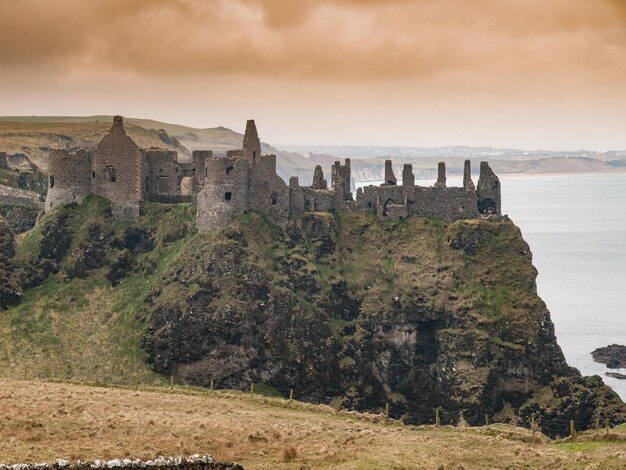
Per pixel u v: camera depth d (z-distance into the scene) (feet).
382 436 540.11
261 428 537.65
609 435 554.46
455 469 482.28
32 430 505.66
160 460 429.38
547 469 490.49
